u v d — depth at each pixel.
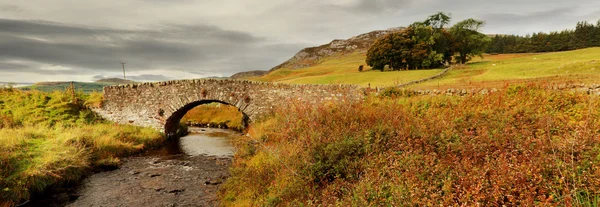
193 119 37.12
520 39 148.62
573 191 4.71
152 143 21.66
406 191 5.81
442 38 68.56
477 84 20.11
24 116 21.45
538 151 6.41
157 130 23.94
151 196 11.50
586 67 28.59
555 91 13.61
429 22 68.44
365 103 15.28
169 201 10.94
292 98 20.78
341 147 8.62
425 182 6.08
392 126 9.60
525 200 4.75
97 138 17.80
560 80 18.09
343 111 11.95
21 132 15.79
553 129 8.69
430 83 30.25
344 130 9.99
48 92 26.14
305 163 8.66
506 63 50.50
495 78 29.78
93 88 28.36
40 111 22.52
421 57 62.47
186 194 11.63
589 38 112.31
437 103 14.81
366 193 6.18
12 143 13.41
